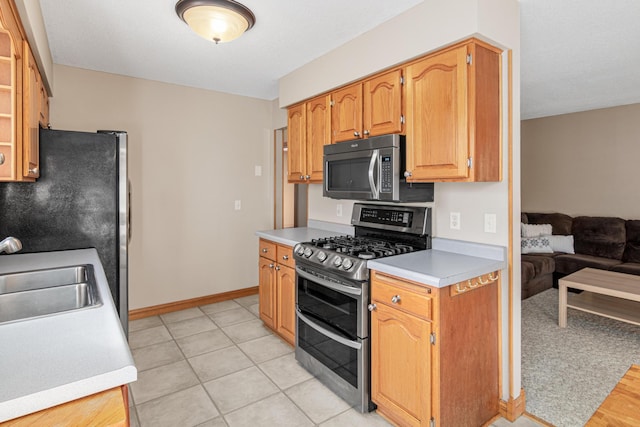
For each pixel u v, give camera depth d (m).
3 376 0.78
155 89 3.40
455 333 1.69
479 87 1.79
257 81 3.41
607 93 3.93
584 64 3.00
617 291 2.89
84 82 3.05
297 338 2.57
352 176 2.43
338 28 2.25
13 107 1.44
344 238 2.68
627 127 4.46
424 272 1.67
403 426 1.85
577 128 4.90
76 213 2.22
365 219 2.69
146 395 2.18
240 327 3.21
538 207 5.33
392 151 2.08
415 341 1.70
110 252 2.31
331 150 2.57
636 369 1.06
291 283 2.70
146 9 2.03
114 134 2.30
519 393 2.00
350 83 2.48
